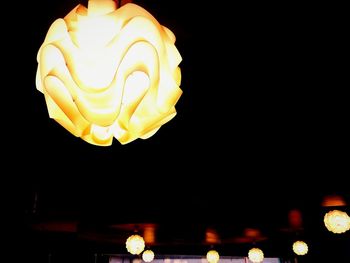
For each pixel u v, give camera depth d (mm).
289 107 3713
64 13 2344
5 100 3250
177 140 4336
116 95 978
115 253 10648
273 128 4133
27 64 2846
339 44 2773
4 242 6199
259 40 2736
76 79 938
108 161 4797
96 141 1164
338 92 3434
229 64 3035
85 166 4840
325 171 5176
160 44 1119
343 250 9297
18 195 5305
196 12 2426
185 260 14320
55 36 1136
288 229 9094
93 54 1024
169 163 4953
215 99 3541
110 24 1063
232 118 3889
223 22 2531
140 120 1161
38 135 3926
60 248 8688
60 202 5992
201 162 4965
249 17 2490
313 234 9469
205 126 4031
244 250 11961
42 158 4469
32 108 3420
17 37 2555
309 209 6898
